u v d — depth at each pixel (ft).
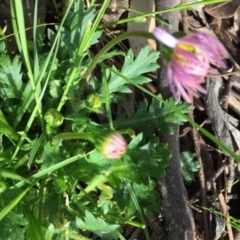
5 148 0.61
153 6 0.70
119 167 0.61
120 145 0.48
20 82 0.60
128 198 0.64
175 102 0.64
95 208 0.61
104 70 0.60
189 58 0.41
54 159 0.56
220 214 0.67
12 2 0.57
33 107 0.60
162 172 0.61
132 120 0.65
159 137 0.66
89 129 0.60
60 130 0.63
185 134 0.71
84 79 0.59
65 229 0.58
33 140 0.58
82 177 0.60
